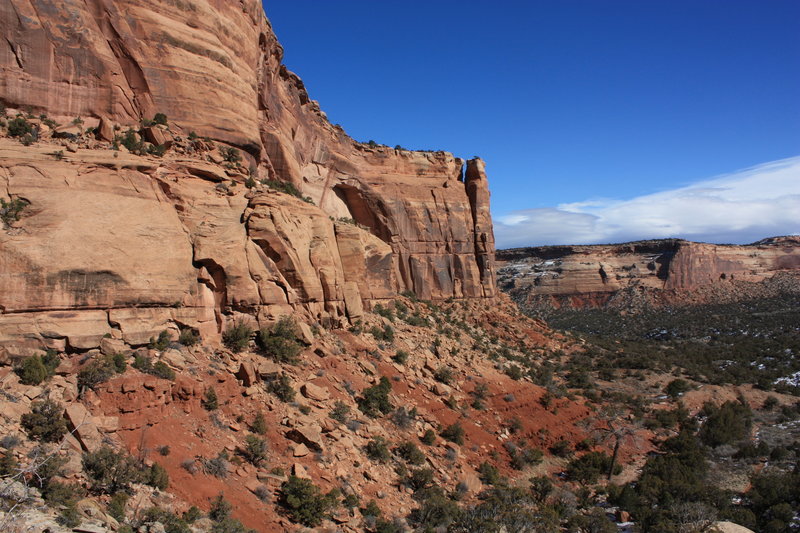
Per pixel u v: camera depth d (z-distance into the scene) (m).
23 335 17.83
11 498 12.49
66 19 25.02
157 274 22.31
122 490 15.30
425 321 48.56
